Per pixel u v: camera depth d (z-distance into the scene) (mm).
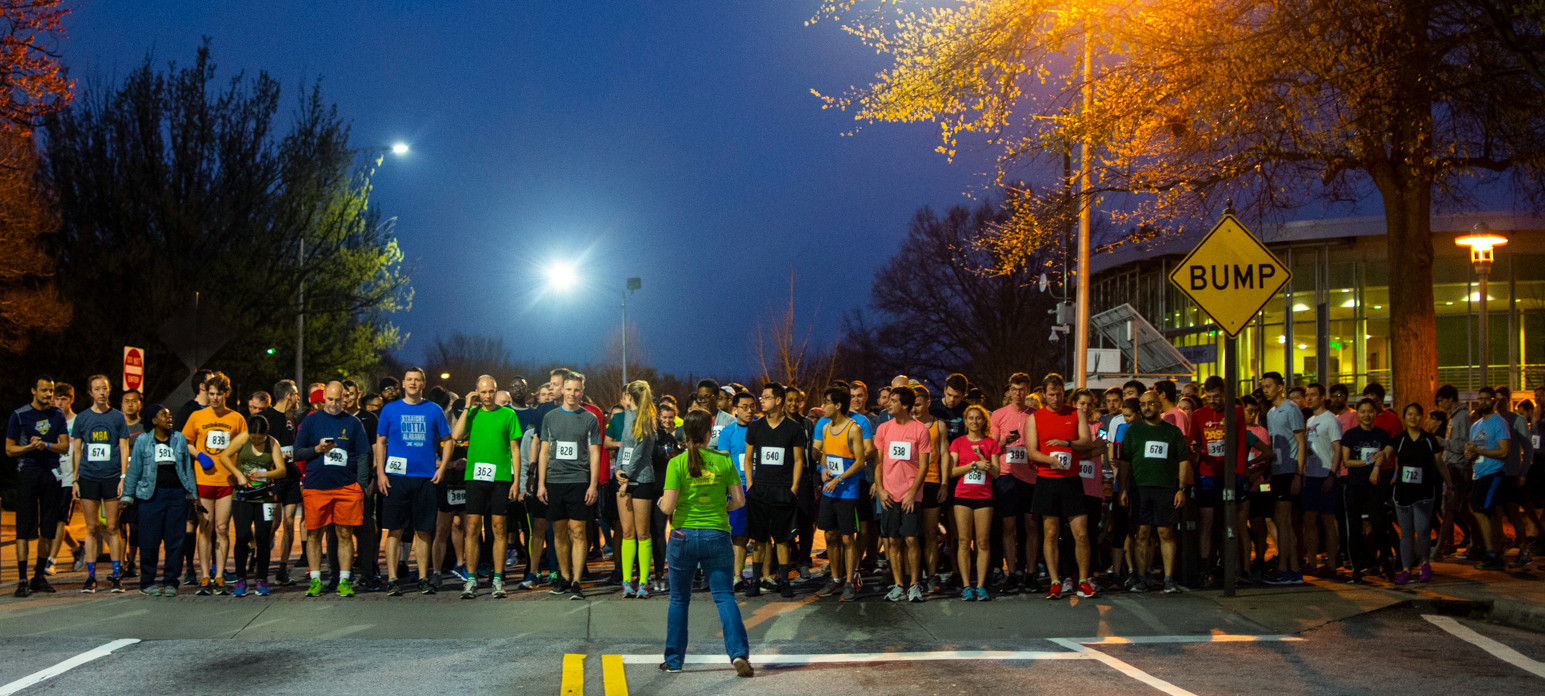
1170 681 6719
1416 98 11695
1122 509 10641
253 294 25703
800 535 11578
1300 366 33312
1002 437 10547
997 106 13773
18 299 20172
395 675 6809
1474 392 31156
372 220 30312
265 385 27891
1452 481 12594
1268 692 6441
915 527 9750
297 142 26812
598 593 10320
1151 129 13688
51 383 10242
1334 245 32844
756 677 6820
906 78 13828
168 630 8250
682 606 7027
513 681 6660
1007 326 50688
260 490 10102
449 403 12938
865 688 6520
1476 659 7418
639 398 10062
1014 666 7148
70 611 9008
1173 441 10062
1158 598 9711
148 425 11562
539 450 10211
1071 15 12984
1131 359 19516
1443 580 10547
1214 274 9859
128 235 24688
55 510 10227
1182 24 12266
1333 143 13578
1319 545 11539
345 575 9961
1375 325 32062
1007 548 10406
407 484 10047
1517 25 11133
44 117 20953
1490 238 16391
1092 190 14195
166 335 13750
